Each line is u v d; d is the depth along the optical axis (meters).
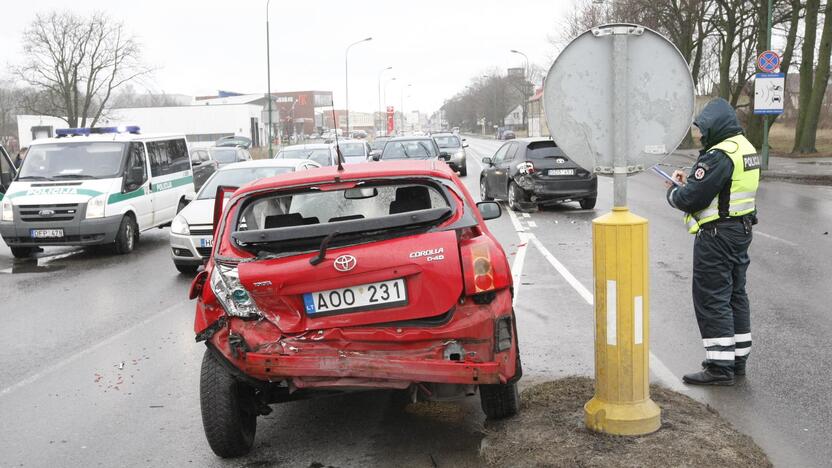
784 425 4.81
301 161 14.13
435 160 5.52
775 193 20.52
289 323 4.30
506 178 18.58
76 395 6.06
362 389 4.37
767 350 6.50
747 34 44.31
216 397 4.45
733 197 5.49
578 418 4.69
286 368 4.19
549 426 4.61
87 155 14.65
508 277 4.29
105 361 7.03
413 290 4.19
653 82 4.50
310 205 6.05
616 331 4.39
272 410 5.29
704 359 6.19
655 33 4.48
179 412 5.55
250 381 4.34
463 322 4.19
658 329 7.29
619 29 4.48
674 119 4.50
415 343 4.22
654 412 4.45
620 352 4.40
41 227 13.60
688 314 7.87
